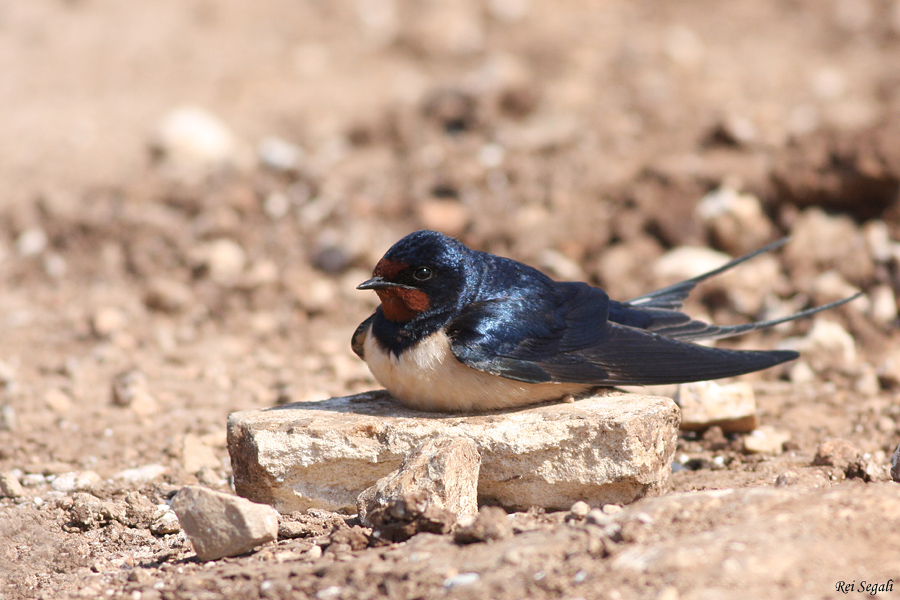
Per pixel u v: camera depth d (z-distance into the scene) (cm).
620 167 1582
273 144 1744
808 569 540
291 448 744
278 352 1250
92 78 2080
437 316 773
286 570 627
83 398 1077
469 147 1700
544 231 1455
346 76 2106
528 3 2378
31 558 720
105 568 703
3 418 988
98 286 1428
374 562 621
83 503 775
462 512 689
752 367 784
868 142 1384
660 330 902
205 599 596
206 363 1194
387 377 792
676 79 1945
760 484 796
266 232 1520
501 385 767
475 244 1452
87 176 1691
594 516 637
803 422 973
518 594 554
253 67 2142
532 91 1814
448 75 2069
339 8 2406
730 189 1461
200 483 867
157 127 1833
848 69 2012
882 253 1311
